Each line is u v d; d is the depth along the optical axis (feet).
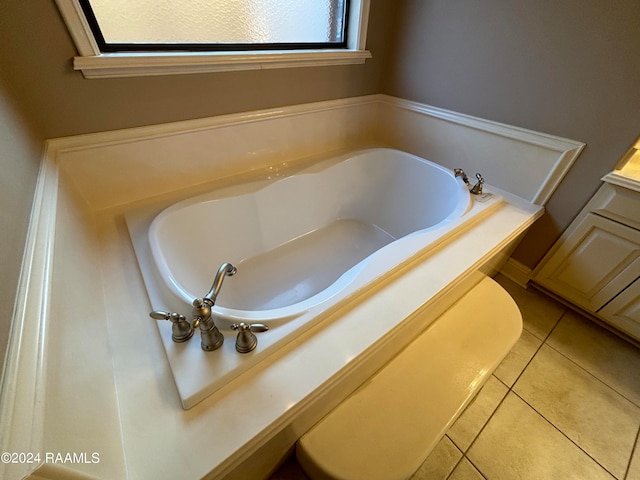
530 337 4.59
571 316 4.92
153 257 2.99
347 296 2.75
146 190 4.05
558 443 3.41
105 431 1.70
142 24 3.33
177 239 3.72
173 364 2.15
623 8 3.15
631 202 3.72
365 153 5.74
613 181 3.75
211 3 3.62
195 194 4.24
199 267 4.01
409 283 3.09
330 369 2.27
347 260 5.23
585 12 3.40
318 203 5.43
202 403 2.03
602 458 3.30
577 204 4.27
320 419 2.79
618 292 4.26
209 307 2.10
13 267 1.58
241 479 2.34
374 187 6.02
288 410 2.04
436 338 3.59
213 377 2.08
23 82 2.84
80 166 3.45
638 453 3.35
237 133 4.48
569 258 4.62
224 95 4.11
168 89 3.64
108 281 2.86
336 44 4.96
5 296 1.40
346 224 5.89
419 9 4.91
